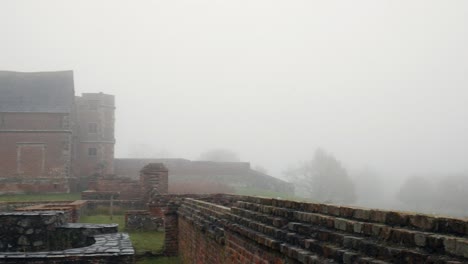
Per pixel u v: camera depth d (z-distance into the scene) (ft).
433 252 9.75
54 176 157.89
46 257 22.94
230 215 26.09
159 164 89.35
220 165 206.39
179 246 46.98
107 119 194.29
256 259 19.93
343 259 12.33
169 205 48.49
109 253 23.86
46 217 32.71
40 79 174.81
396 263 10.54
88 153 189.98
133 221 61.67
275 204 20.53
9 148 156.76
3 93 164.86
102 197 101.45
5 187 154.51
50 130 159.33
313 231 15.34
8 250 31.89
